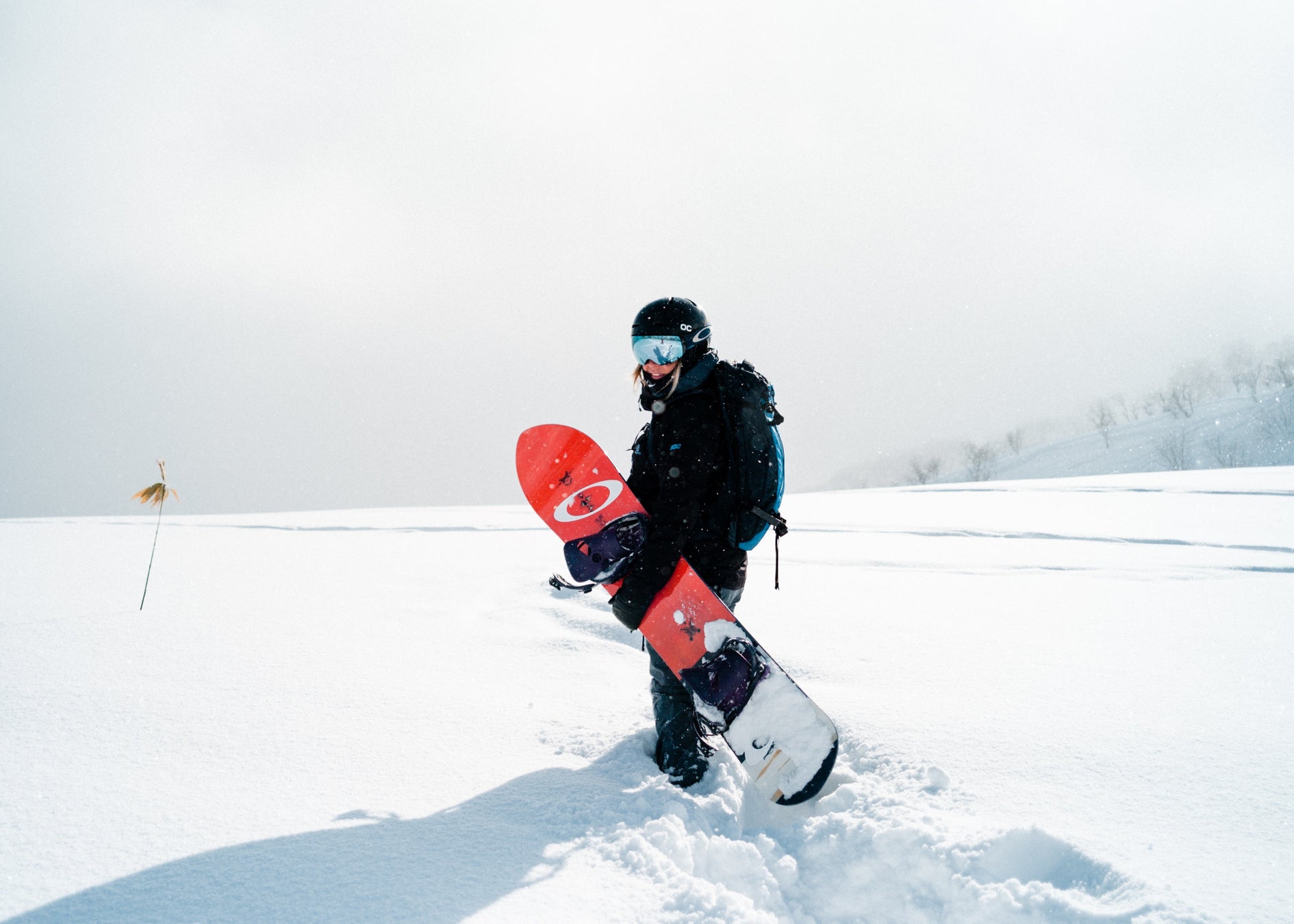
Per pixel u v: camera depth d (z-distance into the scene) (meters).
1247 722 2.45
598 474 2.38
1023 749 2.27
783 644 3.60
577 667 3.40
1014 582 5.48
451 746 2.50
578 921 1.54
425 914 1.54
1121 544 7.46
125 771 2.22
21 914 1.51
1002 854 1.69
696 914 1.55
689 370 2.33
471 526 10.18
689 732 2.33
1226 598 4.66
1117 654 3.39
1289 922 1.38
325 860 1.75
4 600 4.75
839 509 12.07
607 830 1.92
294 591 5.24
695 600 2.24
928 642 3.63
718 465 2.31
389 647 3.71
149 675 3.14
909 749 2.31
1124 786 2.01
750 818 2.13
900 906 1.67
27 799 2.02
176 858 1.74
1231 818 1.82
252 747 2.43
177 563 6.61
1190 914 1.40
